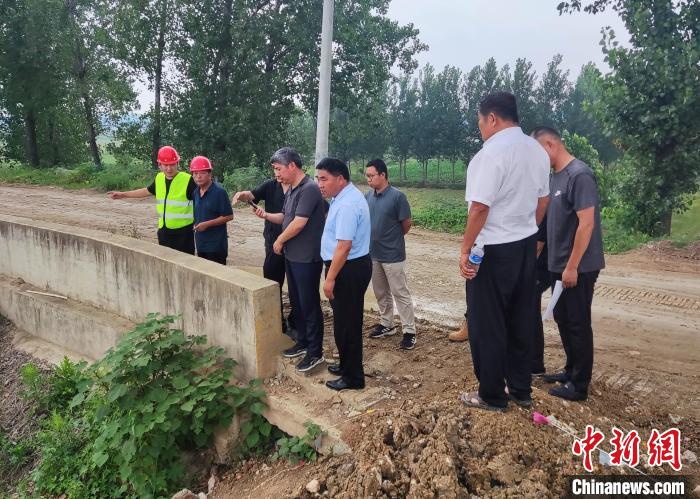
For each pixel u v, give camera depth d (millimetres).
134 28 18219
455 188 38812
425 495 2723
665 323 5750
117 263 6160
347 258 3613
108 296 6508
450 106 40031
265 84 18172
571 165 3418
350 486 2988
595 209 3291
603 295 6875
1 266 8445
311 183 4145
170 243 6164
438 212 12281
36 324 7473
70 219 11469
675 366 4586
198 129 18297
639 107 11344
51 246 7301
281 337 4535
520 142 2945
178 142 19078
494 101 2977
